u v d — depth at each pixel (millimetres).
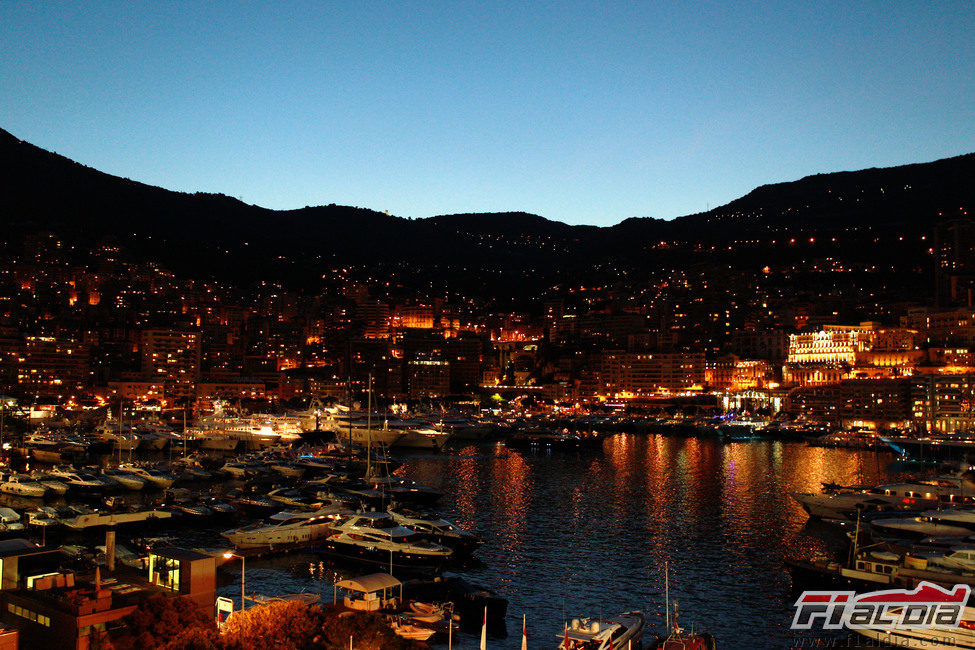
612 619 80250
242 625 61969
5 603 62781
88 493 164750
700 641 74250
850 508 139875
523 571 107875
